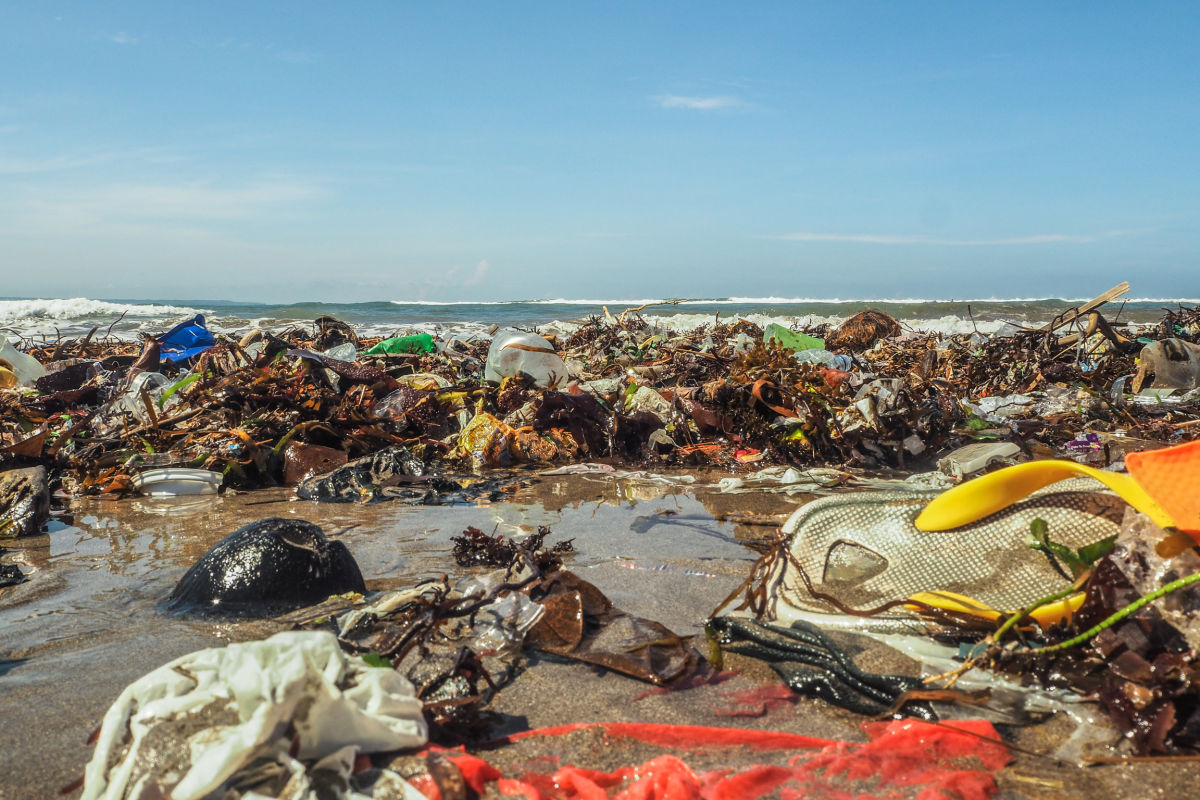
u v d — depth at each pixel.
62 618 0.68
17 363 1.86
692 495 1.08
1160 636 0.50
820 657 0.57
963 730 0.49
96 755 0.40
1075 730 0.50
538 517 0.98
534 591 0.67
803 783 0.45
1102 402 1.52
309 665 0.42
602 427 1.35
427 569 0.79
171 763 0.38
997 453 1.13
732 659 0.60
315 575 0.71
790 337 2.18
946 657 0.57
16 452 1.15
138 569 0.80
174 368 2.06
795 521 0.67
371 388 1.50
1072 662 0.54
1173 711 0.47
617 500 1.06
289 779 0.39
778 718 0.53
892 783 0.45
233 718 0.40
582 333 2.58
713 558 0.82
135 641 0.63
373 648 0.58
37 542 0.89
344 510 1.01
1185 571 0.52
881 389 1.30
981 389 1.86
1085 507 0.60
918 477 1.14
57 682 0.57
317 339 2.38
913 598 0.60
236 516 0.99
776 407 1.33
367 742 0.44
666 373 1.84
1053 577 0.59
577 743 0.49
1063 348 2.12
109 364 2.09
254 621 0.67
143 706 0.40
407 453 1.18
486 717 0.53
